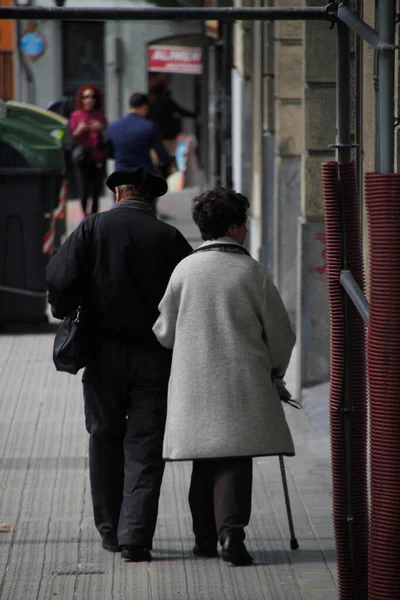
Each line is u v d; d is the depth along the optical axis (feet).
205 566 45.44
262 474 58.39
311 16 42.22
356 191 39.06
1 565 45.47
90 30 211.00
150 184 46.39
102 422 46.29
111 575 44.37
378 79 31.94
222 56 146.72
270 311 43.60
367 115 55.57
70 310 45.47
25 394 75.15
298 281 73.61
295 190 91.71
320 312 73.20
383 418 30.91
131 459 45.85
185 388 43.42
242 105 121.49
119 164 118.21
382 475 31.07
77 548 47.47
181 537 49.03
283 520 51.21
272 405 43.60
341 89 41.50
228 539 44.27
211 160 168.55
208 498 46.32
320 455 61.82
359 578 39.19
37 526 50.26
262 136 105.40
